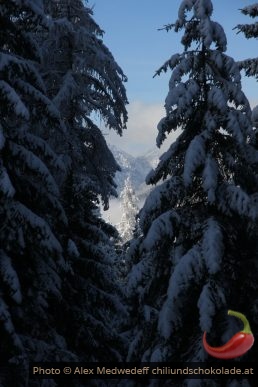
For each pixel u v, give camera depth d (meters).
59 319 12.58
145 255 11.15
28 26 9.79
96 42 14.26
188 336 10.04
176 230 10.37
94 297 13.67
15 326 9.75
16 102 8.41
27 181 9.80
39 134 12.34
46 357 9.74
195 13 10.13
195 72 10.48
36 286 10.20
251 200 9.46
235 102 9.99
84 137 14.56
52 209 10.17
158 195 9.99
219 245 9.07
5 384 8.74
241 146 9.62
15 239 8.99
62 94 12.55
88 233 14.12
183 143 10.77
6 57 8.87
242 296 9.73
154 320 10.66
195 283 9.80
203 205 10.36
